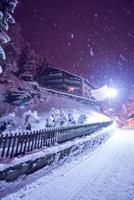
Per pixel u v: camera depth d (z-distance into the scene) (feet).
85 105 126.41
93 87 183.93
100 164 31.65
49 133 29.78
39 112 73.61
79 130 43.09
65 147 30.58
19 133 23.24
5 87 82.38
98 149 46.91
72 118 63.26
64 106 96.84
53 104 90.12
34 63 137.80
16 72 118.93
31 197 18.47
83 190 20.44
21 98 77.56
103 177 24.84
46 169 25.13
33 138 25.62
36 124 55.16
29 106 76.54
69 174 26.05
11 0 32.96
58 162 28.30
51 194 19.31
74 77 154.61
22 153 23.21
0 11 31.30
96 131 57.06
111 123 100.32
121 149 46.44
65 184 22.21
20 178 20.29
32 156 22.20
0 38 32.65
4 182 18.08
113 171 27.58
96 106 146.72
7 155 21.35
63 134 34.65
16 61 118.01
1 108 69.26
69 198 18.42
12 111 69.26
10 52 112.37
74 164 31.40
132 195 19.20
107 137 66.74
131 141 60.95
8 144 21.65
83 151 38.73
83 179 23.99
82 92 152.56
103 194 19.42
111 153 41.55
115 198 18.45
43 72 152.56
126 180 23.72
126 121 202.49
